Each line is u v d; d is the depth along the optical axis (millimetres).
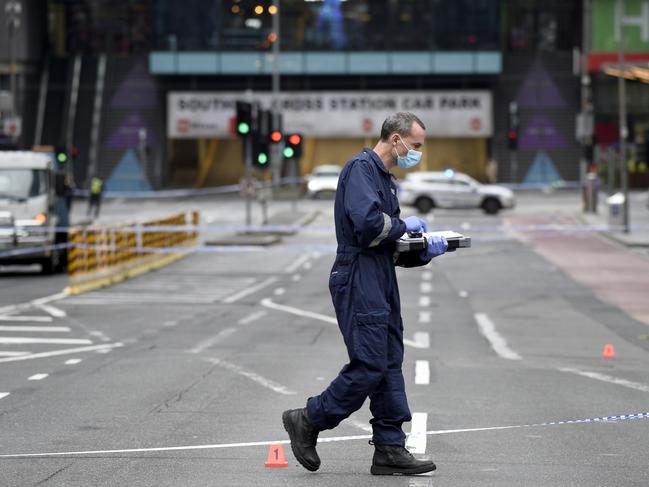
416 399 30641
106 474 21359
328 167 194125
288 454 23297
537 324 51406
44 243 79562
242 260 93438
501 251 99062
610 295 65562
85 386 32594
